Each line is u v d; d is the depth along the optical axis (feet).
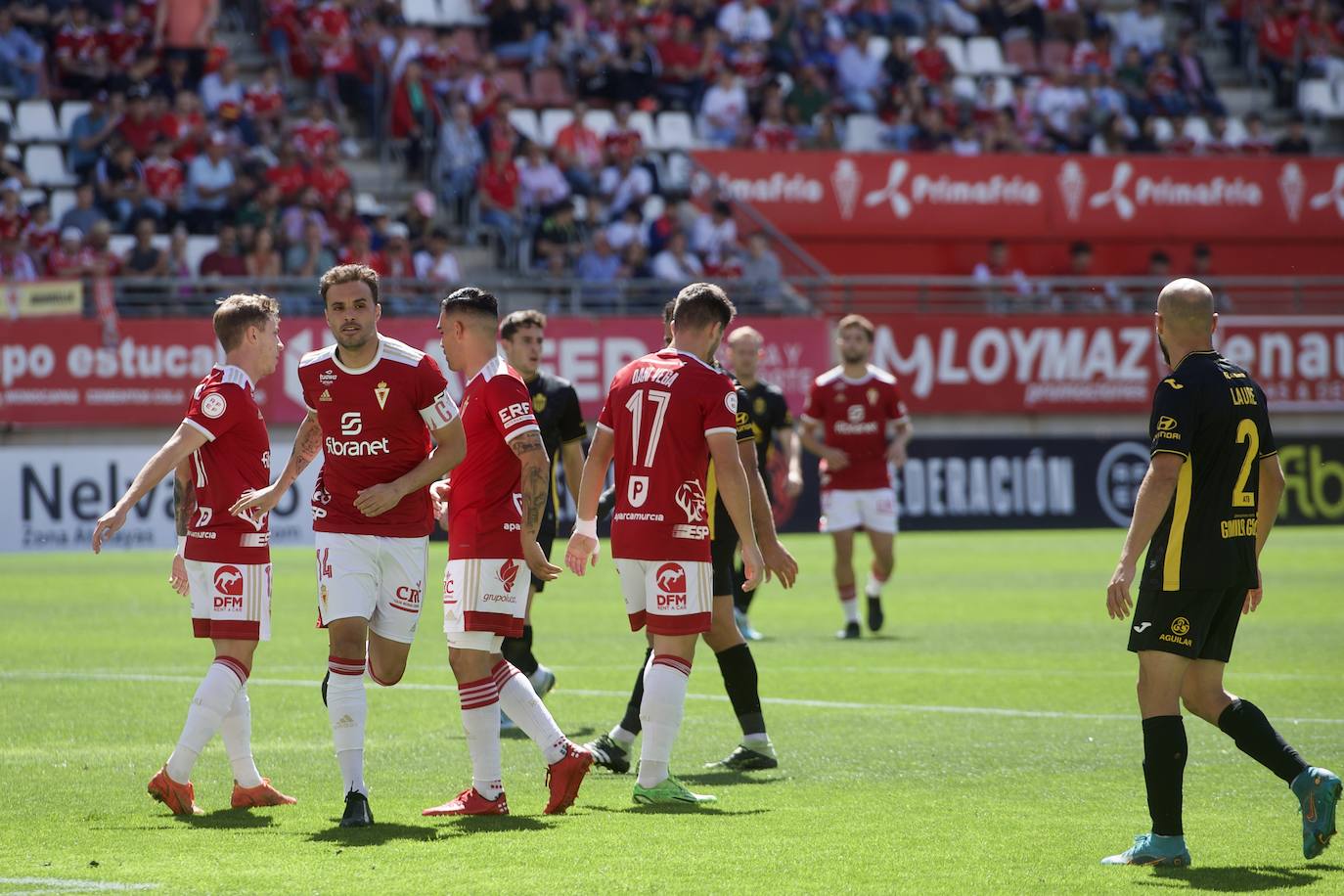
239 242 299.38
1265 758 69.05
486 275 327.67
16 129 323.57
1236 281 339.36
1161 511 66.74
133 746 96.89
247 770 79.00
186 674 131.34
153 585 218.79
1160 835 66.49
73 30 330.54
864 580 233.76
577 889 60.44
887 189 368.48
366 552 74.90
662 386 79.77
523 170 334.03
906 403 318.24
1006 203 373.61
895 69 386.73
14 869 63.98
